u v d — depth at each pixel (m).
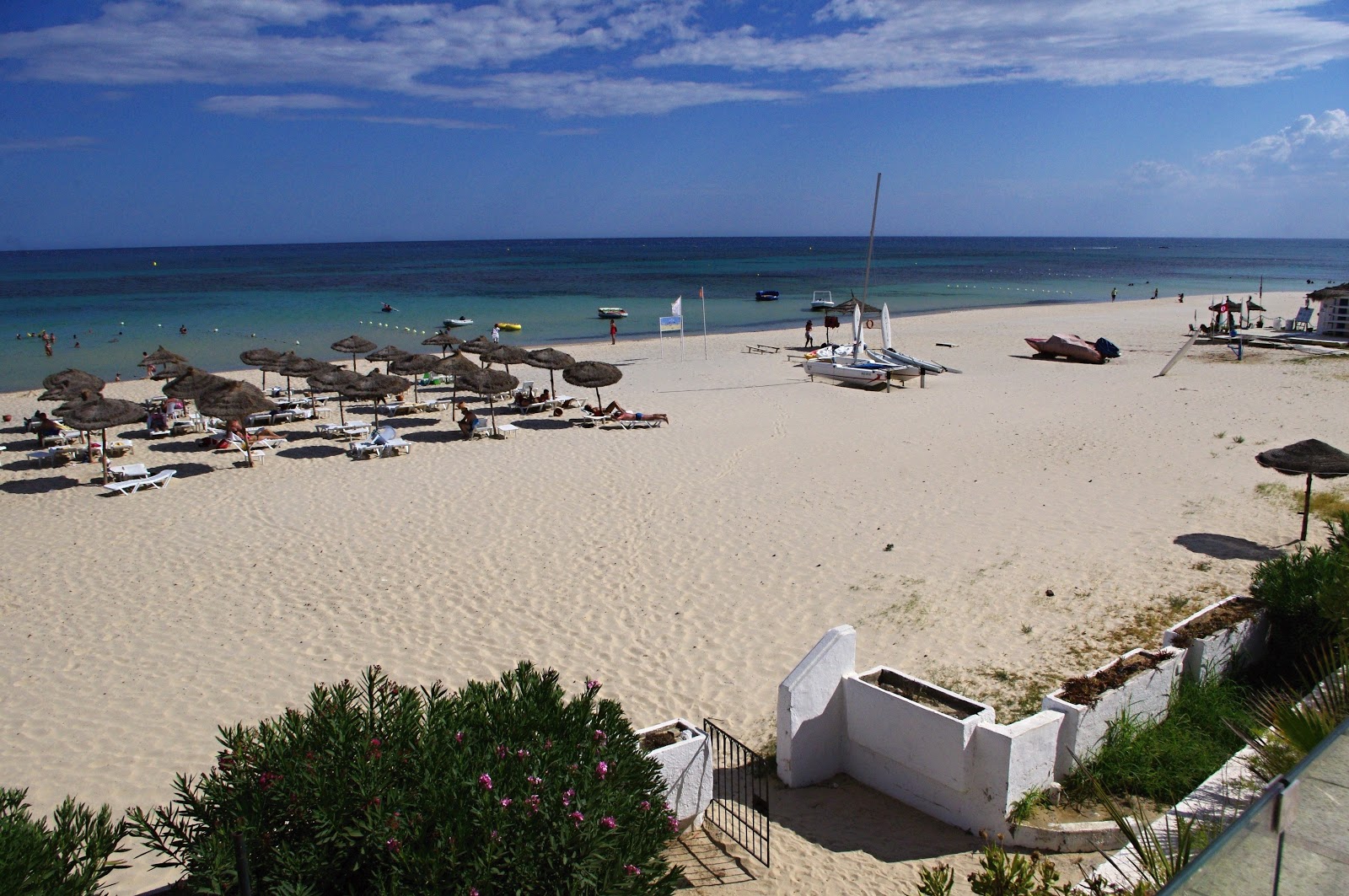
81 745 8.72
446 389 28.53
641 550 13.62
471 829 4.73
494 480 17.67
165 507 16.44
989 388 27.00
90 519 15.79
